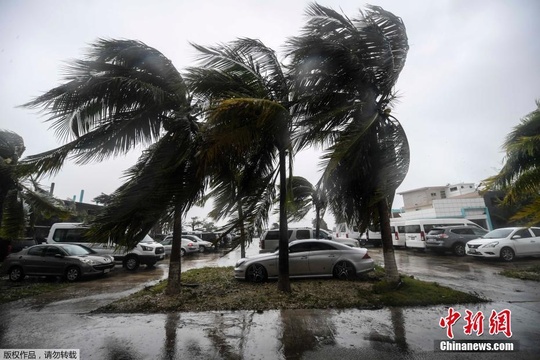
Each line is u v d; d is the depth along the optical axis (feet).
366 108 21.24
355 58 19.77
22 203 29.43
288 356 12.50
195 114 21.61
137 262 41.86
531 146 21.07
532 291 23.06
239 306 19.98
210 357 12.57
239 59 21.91
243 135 16.79
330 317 17.53
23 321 17.78
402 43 20.59
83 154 19.01
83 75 17.56
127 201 16.21
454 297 20.34
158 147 18.98
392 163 20.43
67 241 42.24
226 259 57.77
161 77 21.47
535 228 41.47
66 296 25.08
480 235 49.49
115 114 19.25
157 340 14.47
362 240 74.59
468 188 113.19
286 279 22.98
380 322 16.51
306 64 19.65
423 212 84.12
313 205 29.37
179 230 23.62
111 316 18.60
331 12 20.15
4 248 49.11
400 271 33.88
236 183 22.45
